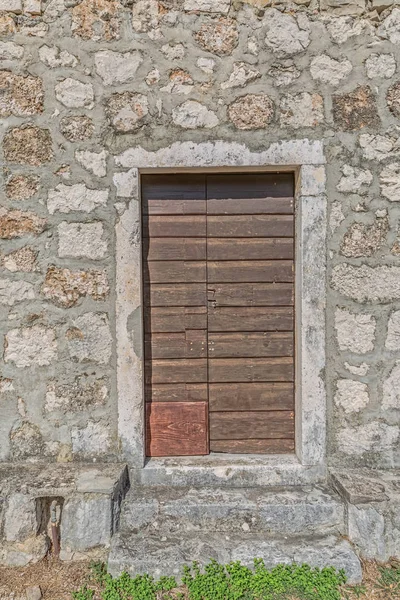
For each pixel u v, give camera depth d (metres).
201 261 2.43
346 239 2.30
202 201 2.41
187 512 2.11
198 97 2.27
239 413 2.46
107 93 2.27
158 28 2.26
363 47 2.27
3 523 2.04
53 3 2.25
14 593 1.88
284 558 1.92
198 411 2.44
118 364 2.29
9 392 2.31
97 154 2.27
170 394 2.44
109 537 2.03
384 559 2.00
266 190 2.42
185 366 2.44
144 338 2.42
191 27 2.26
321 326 2.30
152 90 2.27
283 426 2.46
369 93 2.28
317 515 2.10
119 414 2.30
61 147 2.28
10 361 2.31
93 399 2.32
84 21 2.26
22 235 2.29
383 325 2.30
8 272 2.29
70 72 2.27
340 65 2.27
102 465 2.29
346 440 2.32
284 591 1.81
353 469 2.30
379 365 2.31
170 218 2.41
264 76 2.27
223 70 2.27
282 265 2.43
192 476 2.31
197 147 2.27
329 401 2.32
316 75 2.27
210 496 2.19
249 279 2.43
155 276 2.42
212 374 2.45
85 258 2.29
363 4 2.26
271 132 2.27
